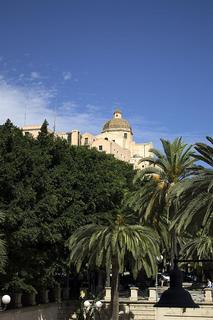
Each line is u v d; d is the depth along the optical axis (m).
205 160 30.94
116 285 38.25
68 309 47.66
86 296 47.97
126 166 59.75
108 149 135.12
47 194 37.03
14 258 35.44
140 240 36.78
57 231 37.72
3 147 34.47
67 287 49.72
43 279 39.19
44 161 37.56
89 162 45.62
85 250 37.47
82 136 141.38
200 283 66.81
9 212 33.03
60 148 42.53
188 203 29.67
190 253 52.75
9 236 33.22
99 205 44.16
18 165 34.38
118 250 36.19
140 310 44.75
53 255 40.06
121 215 38.81
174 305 9.38
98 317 44.78
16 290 36.41
